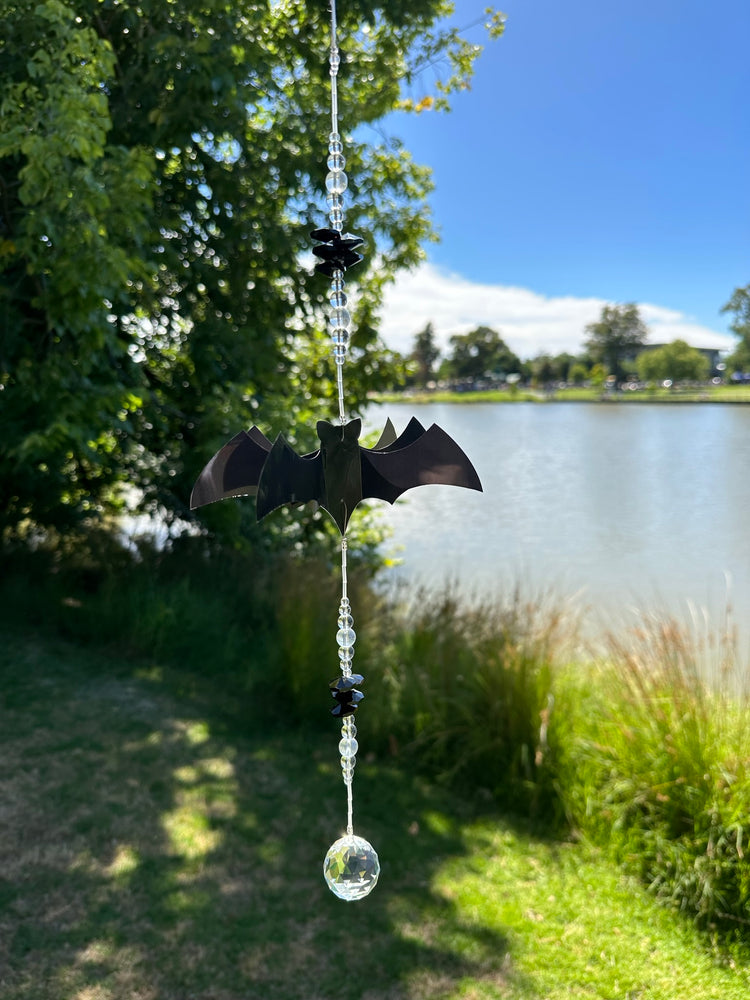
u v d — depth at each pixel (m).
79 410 5.38
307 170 6.76
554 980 3.10
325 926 3.37
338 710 1.05
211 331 6.85
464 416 45.25
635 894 3.63
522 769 4.46
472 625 5.27
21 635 6.45
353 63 7.25
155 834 3.97
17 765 4.53
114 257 4.77
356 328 8.30
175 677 5.99
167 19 5.89
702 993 3.04
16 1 4.78
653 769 3.85
